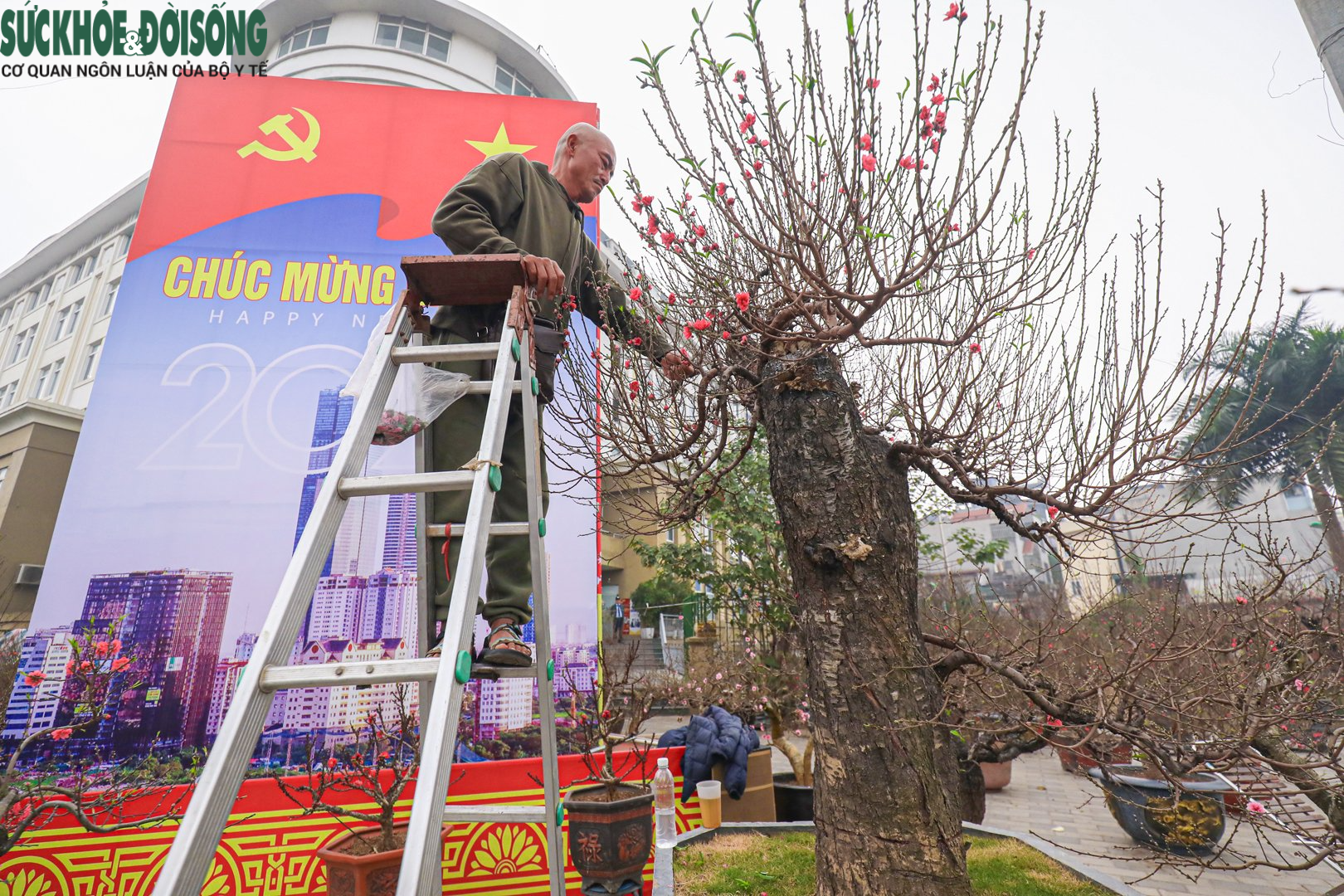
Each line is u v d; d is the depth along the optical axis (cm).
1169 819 573
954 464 306
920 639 278
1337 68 285
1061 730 352
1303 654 379
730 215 249
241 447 616
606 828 381
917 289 281
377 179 723
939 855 239
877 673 260
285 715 545
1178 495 318
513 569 212
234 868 415
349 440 152
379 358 178
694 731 548
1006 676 340
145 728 530
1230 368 267
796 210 249
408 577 609
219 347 641
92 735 518
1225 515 321
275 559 592
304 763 524
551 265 202
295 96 737
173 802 450
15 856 415
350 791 441
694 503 402
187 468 602
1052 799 847
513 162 259
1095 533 344
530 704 582
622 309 321
